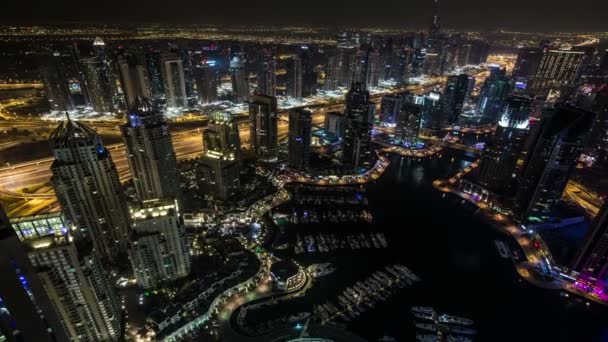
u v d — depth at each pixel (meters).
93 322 193.50
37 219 167.38
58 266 170.50
